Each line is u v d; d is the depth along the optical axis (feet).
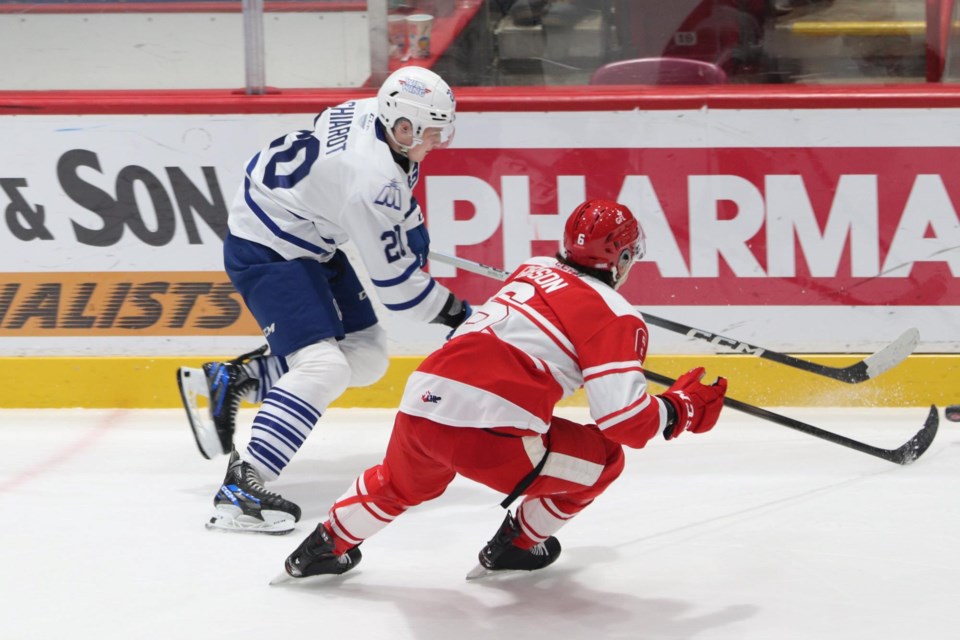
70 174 53.21
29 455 48.19
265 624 31.78
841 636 30.58
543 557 35.42
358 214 38.09
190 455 48.21
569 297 30.09
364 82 53.83
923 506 40.70
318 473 46.09
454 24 53.11
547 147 51.98
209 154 52.75
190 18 53.52
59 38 54.39
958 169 50.75
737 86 52.26
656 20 51.98
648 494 42.93
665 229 52.26
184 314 53.88
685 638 30.68
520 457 30.32
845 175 51.19
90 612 32.73
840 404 52.85
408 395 30.86
